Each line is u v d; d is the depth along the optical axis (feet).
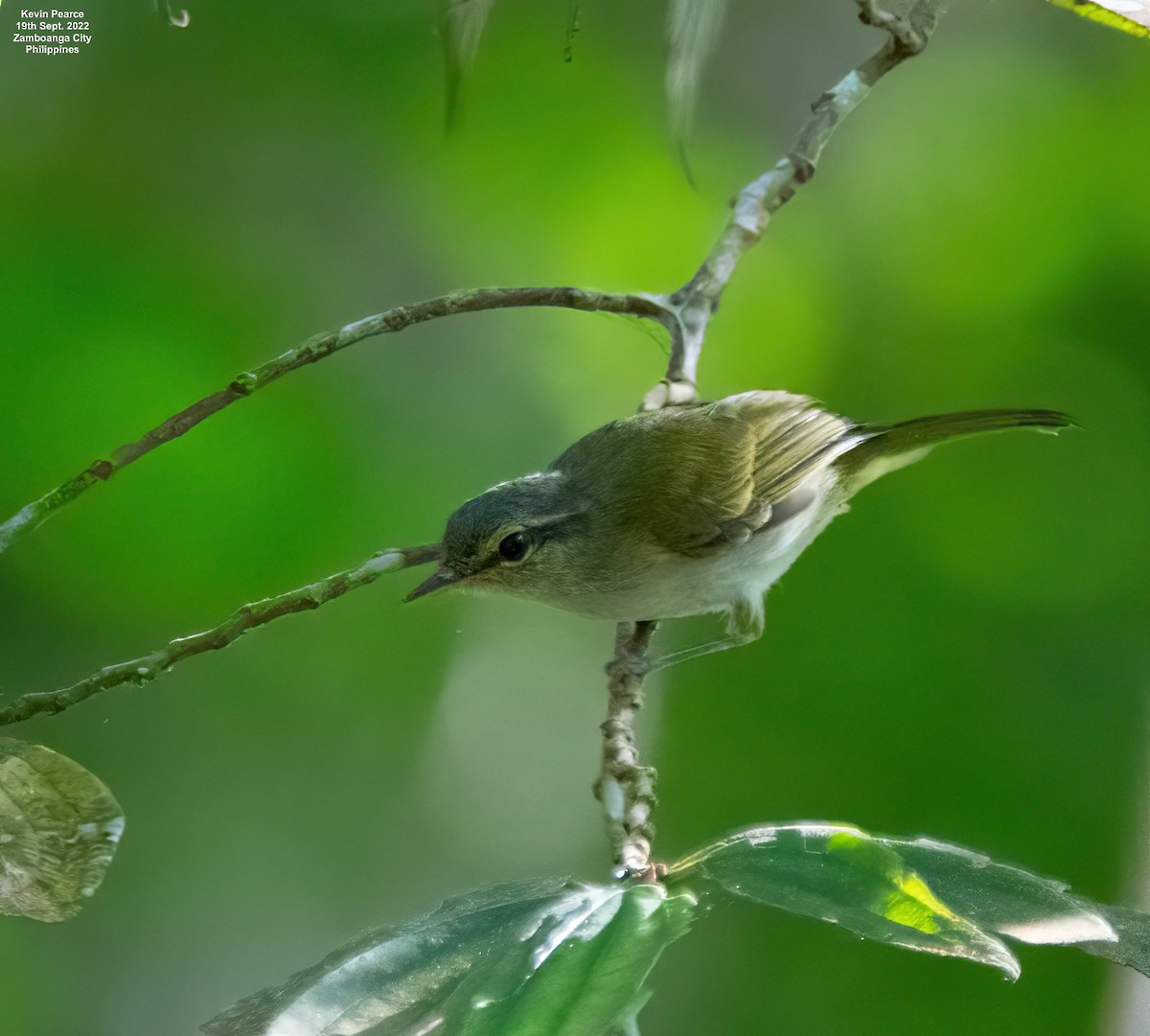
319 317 10.62
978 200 10.70
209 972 10.55
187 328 10.58
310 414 10.59
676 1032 10.50
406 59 10.65
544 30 10.65
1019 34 10.71
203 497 10.53
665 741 10.58
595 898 9.98
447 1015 9.09
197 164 10.63
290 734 10.64
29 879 10.12
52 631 10.52
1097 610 10.61
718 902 10.09
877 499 10.65
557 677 10.70
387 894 10.61
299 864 10.61
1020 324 10.69
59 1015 10.52
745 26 10.71
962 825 10.56
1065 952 10.50
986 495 10.65
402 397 10.63
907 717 10.59
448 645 10.66
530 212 10.66
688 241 10.66
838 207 10.72
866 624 10.61
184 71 10.64
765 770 10.57
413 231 10.66
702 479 10.40
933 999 10.51
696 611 10.43
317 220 10.64
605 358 10.67
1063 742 10.57
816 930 10.52
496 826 10.64
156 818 10.60
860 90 10.44
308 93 10.65
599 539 10.39
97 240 10.59
